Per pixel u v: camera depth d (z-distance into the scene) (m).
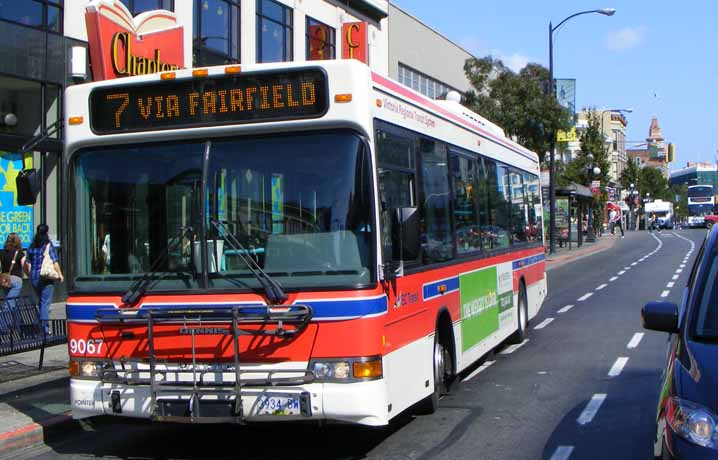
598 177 59.72
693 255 41.22
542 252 16.64
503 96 33.28
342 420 6.45
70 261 7.22
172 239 6.92
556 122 33.69
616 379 10.74
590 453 7.35
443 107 9.79
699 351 5.14
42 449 8.15
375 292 6.59
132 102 7.17
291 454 7.53
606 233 82.31
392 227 6.76
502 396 9.86
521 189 14.36
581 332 15.35
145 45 18.50
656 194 125.56
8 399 9.73
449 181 9.54
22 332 10.99
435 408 8.88
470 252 10.38
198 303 6.73
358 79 6.74
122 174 7.19
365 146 6.75
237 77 6.93
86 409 6.99
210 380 6.62
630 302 20.47
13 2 17.52
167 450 7.85
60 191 19.05
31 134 18.22
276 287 6.54
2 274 13.98
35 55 17.98
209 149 6.97
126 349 6.89
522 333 14.03
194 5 22.39
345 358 6.45
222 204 6.88
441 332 9.05
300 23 27.81
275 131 6.87
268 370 6.53
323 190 6.71
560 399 9.64
